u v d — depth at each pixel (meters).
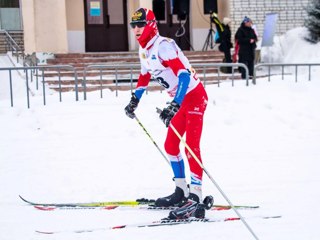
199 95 5.23
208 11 17.33
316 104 10.23
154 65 5.13
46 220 5.18
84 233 4.76
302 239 4.57
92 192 6.19
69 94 10.84
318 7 16.98
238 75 14.43
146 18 5.01
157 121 9.09
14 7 18.64
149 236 4.66
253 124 9.25
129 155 7.69
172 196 5.51
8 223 5.10
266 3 18.39
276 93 10.68
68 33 17.58
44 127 8.70
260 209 5.48
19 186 6.44
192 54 16.77
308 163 7.42
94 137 8.38
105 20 18.22
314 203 5.68
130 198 5.95
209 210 5.45
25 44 16.20
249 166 7.30
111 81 13.59
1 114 9.26
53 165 7.25
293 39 17.66
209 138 8.60
